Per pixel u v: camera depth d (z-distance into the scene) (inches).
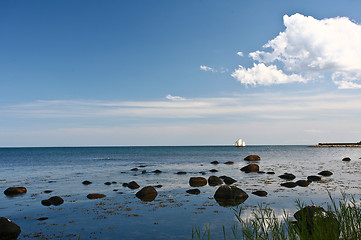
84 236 451.5
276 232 217.2
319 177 1075.3
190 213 589.0
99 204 690.2
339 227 198.1
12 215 597.0
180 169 1653.5
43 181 1160.2
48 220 552.4
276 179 1139.3
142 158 3011.8
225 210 609.3
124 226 502.6
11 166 2018.9
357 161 2260.1
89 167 1875.0
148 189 801.6
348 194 756.0
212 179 1047.6
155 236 445.7
